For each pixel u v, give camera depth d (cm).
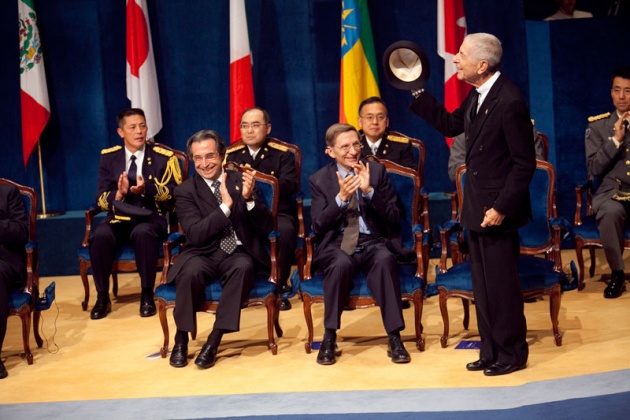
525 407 852
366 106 1370
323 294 1064
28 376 1055
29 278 1127
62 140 1648
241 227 1106
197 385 992
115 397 965
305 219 1573
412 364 1025
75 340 1196
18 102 1639
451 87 1559
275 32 1631
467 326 1154
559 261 1103
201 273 1065
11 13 1619
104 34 1623
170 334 1200
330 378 991
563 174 1588
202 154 1097
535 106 1593
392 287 1035
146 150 1383
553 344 1071
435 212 1562
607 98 1559
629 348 1040
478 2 1605
